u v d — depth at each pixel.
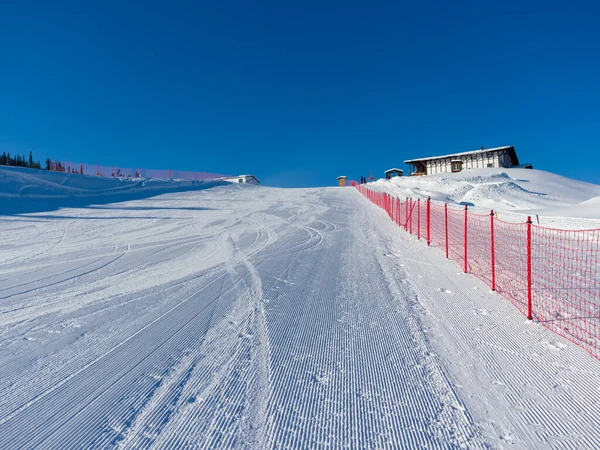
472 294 6.52
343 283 7.29
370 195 32.69
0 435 2.82
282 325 5.08
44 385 3.55
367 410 3.13
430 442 2.74
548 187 47.25
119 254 10.95
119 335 4.79
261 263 9.26
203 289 6.96
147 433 2.83
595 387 3.50
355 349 4.32
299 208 24.95
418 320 5.27
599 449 2.66
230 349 4.32
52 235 14.84
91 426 2.93
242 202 28.98
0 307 6.09
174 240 13.37
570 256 9.52
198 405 3.20
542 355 4.16
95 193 31.08
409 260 9.49
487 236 12.80
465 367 3.90
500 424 2.96
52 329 5.04
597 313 5.48
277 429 2.87
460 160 65.94
